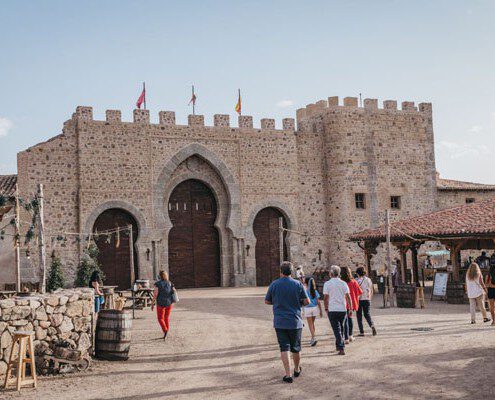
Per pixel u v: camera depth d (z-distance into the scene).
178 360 12.99
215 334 16.64
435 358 11.47
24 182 30.39
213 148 35.06
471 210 27.62
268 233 36.69
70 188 31.45
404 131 39.31
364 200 37.69
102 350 13.13
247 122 36.16
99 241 32.09
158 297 16.14
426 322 17.67
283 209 36.56
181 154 34.12
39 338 11.87
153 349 14.50
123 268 32.53
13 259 28.38
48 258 30.27
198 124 34.78
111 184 32.22
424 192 39.56
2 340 11.19
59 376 11.55
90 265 27.98
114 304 21.53
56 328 12.20
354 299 14.23
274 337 15.69
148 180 33.12
